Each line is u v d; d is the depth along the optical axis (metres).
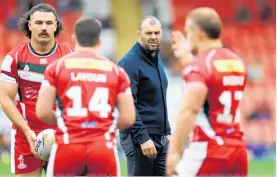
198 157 20.41
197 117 20.55
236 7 88.81
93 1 84.75
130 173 28.50
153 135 28.34
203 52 20.80
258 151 62.09
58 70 21.19
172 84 70.19
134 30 84.81
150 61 28.23
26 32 28.08
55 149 21.20
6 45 77.88
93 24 21.58
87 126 20.97
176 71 72.12
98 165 21.11
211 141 20.39
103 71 21.38
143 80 28.11
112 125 21.38
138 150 28.14
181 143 19.92
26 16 27.91
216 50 20.81
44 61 27.58
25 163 27.95
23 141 27.88
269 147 63.31
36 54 27.59
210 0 89.50
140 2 86.56
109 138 21.17
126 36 84.25
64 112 21.11
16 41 78.31
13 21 79.81
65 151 20.94
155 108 28.28
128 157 28.52
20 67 27.47
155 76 28.27
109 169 21.19
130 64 27.94
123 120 21.75
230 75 20.56
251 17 87.50
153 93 28.23
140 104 28.28
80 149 20.89
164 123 28.56
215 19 20.83
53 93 21.19
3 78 27.39
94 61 21.41
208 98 20.45
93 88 21.16
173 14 87.31
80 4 84.69
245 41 84.31
